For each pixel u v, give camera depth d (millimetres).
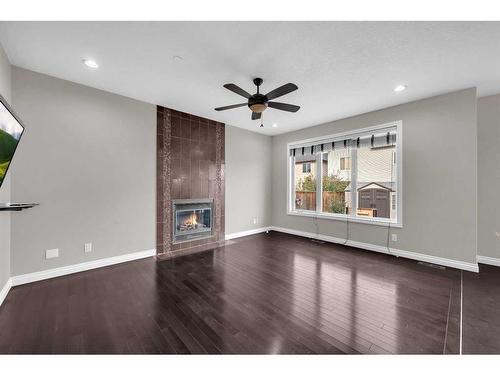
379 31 1894
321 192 4797
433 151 3289
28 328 1761
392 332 1743
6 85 2279
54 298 2240
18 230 2516
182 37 1985
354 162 4250
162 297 2281
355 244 4180
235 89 2391
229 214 4836
